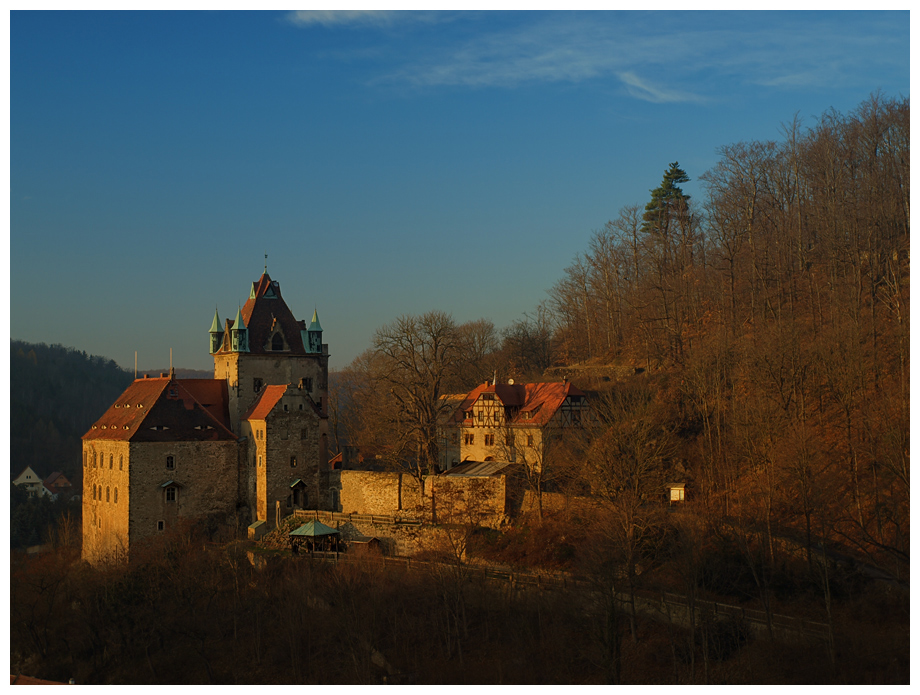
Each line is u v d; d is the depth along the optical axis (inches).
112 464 3523.6
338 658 2395.4
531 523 2829.7
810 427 2753.4
